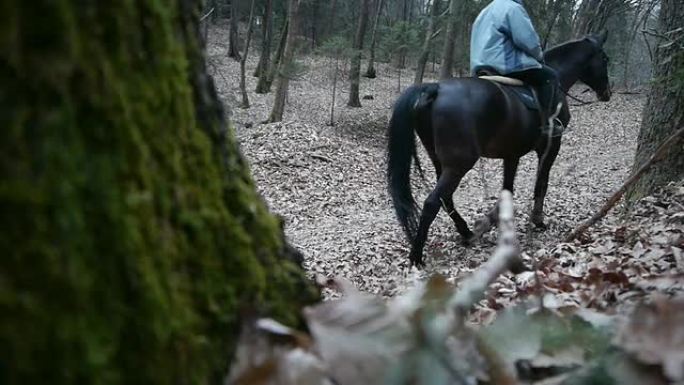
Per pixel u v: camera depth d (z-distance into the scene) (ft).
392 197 23.63
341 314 4.26
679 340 4.75
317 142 55.06
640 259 13.47
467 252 25.64
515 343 5.23
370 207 43.68
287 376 4.10
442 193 23.61
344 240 32.30
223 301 4.38
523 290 10.71
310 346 4.41
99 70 3.56
